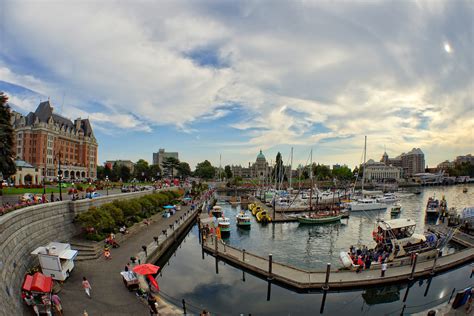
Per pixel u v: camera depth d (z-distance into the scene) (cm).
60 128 14600
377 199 10794
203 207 9550
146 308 2469
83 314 2323
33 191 6138
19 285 2516
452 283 3597
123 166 16338
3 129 5047
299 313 2900
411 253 3962
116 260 3625
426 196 14625
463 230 5612
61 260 2995
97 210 4281
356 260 3709
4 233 2584
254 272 3759
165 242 4688
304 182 19388
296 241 5719
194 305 2967
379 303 3144
